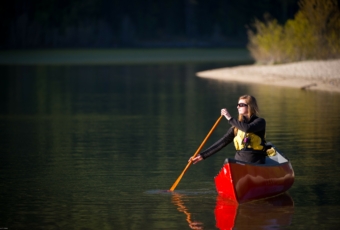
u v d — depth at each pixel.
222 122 44.78
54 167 29.95
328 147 34.06
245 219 21.36
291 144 35.06
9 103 59.41
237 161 23.00
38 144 36.34
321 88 67.69
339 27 96.06
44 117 48.62
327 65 85.69
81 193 25.14
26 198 24.41
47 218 21.80
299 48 99.62
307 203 23.27
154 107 54.47
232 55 166.00
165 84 80.00
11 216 22.03
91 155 32.88
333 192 24.81
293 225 20.62
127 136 38.88
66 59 151.50
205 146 35.19
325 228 20.30
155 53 182.25
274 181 23.78
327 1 96.56
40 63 134.88
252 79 81.75
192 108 53.06
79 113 50.97
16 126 43.72
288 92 64.56
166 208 22.88
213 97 61.59
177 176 28.02
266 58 103.88
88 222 21.33
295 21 100.69
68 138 38.34
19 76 97.19
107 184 26.56
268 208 22.64
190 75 95.88
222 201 23.69
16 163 30.92
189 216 21.83
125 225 20.95
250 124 23.61
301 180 26.84
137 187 26.05
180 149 34.38
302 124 42.31
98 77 94.75
